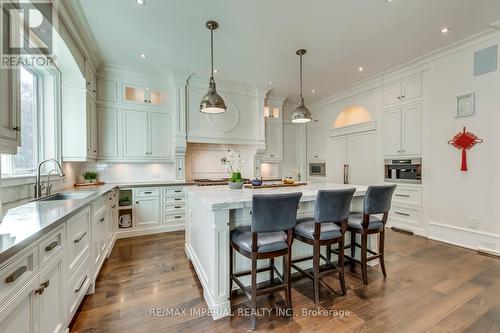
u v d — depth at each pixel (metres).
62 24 2.33
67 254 1.61
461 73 3.35
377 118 4.56
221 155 5.27
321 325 1.76
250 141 5.05
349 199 2.15
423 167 3.83
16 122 1.51
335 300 2.08
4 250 0.88
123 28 2.86
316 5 2.47
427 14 2.65
